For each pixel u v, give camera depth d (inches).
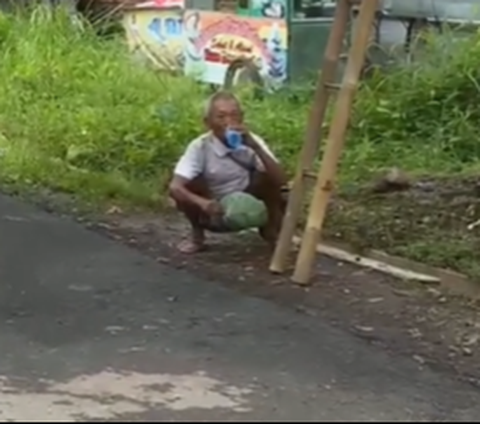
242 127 328.8
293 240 332.5
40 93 516.1
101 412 244.8
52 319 287.9
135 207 378.3
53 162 420.2
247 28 530.6
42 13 597.0
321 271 322.0
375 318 292.5
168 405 247.8
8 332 280.5
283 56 518.0
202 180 330.3
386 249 334.0
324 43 521.7
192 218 331.0
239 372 261.7
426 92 450.6
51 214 370.0
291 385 256.8
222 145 328.8
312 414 245.1
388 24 503.2
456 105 446.9
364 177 398.9
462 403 252.5
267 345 274.8
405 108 448.8
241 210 325.4
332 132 311.9
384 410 248.2
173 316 289.9
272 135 438.9
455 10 501.4
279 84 516.1
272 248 334.3
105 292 304.2
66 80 527.5
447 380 262.2
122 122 457.1
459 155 425.4
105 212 373.1
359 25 308.3
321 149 354.9
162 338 277.7
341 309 297.0
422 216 359.3
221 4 547.8
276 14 520.1
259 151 329.1
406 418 245.4
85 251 334.3
